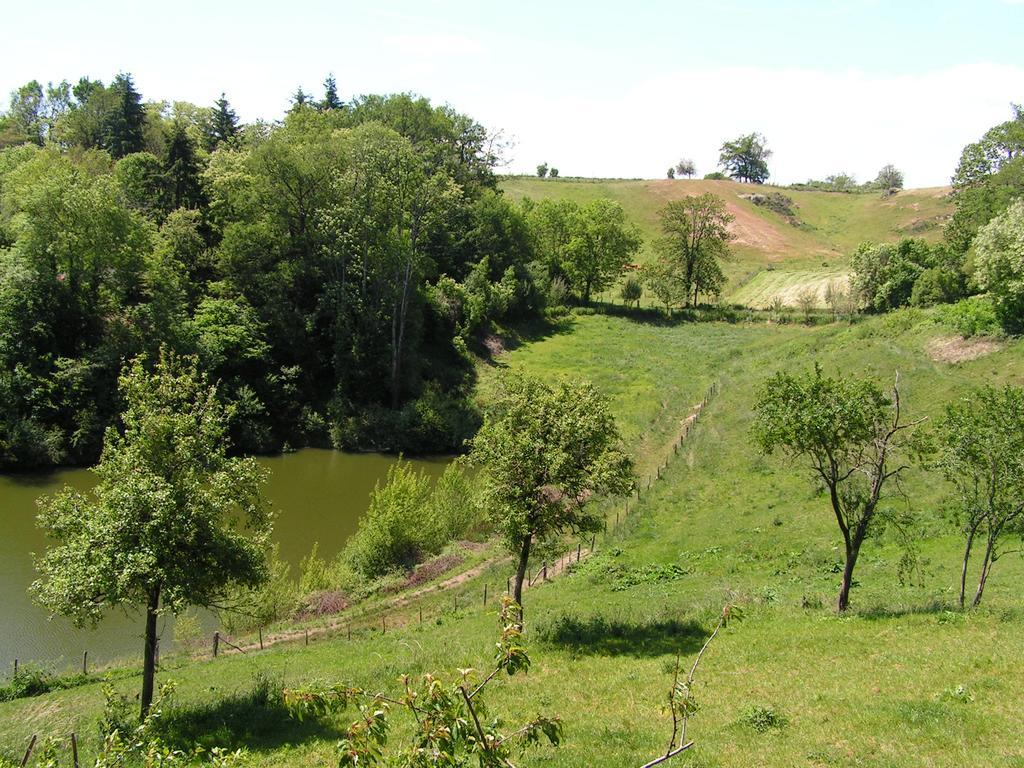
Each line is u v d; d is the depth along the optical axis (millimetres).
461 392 71312
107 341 55875
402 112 95562
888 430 26000
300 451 60750
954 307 57438
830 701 16016
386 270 68062
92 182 60531
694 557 34344
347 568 36344
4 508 43062
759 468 43312
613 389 69625
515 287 91500
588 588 31922
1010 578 26031
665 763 13250
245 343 61281
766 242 142875
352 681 21281
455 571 36719
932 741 13289
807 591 27422
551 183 168250
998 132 70312
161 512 18594
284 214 68312
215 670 25188
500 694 18953
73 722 20391
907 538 25844
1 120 119000
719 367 74812
